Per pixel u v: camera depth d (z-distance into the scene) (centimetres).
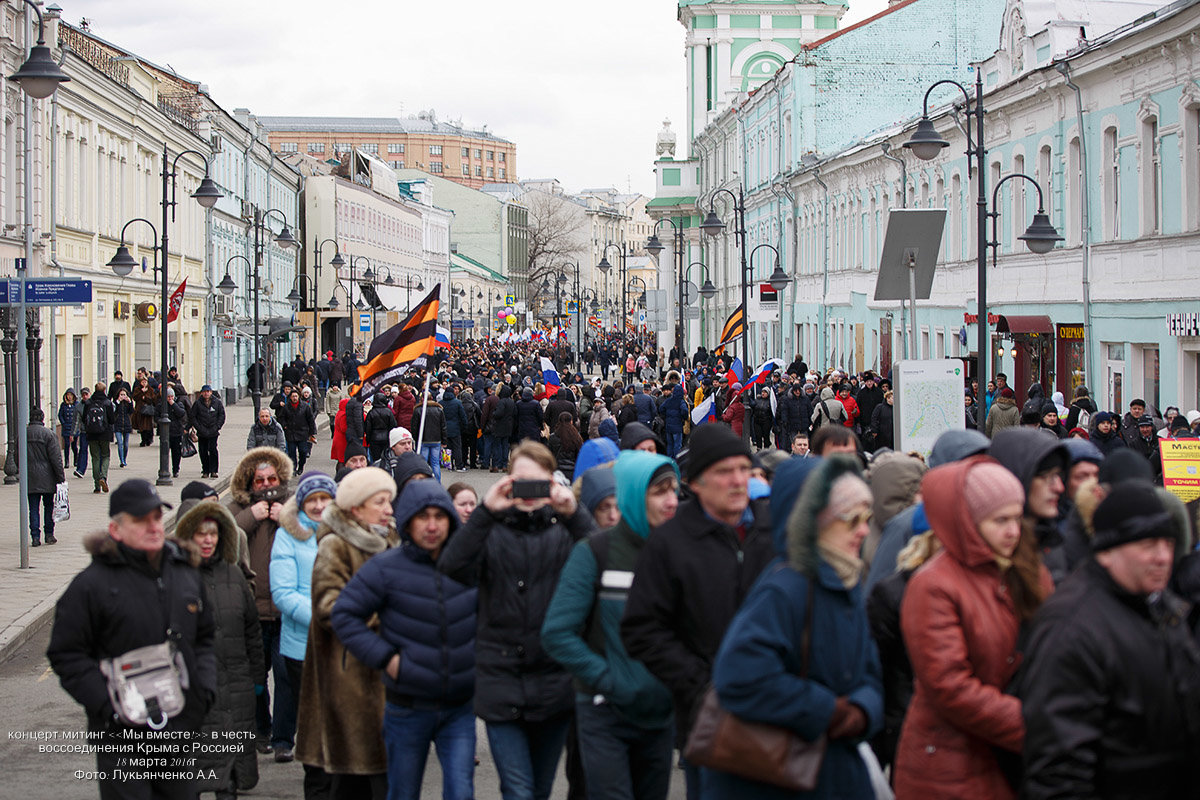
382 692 795
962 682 519
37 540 1983
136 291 4256
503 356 6619
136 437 4222
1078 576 484
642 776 677
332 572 790
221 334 5709
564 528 730
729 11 8150
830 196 5275
